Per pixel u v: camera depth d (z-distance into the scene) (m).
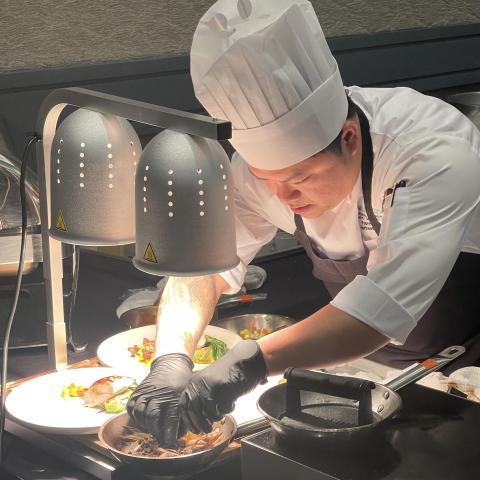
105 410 1.44
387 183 1.56
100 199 1.19
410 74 3.26
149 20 2.49
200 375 1.26
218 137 1.01
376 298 1.36
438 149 1.48
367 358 1.77
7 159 1.93
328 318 1.35
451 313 1.79
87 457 1.30
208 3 2.61
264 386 1.52
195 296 1.61
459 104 2.40
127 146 1.21
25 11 2.27
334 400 1.15
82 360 1.77
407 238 1.41
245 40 1.28
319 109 1.35
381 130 1.57
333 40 2.93
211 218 1.04
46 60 2.34
